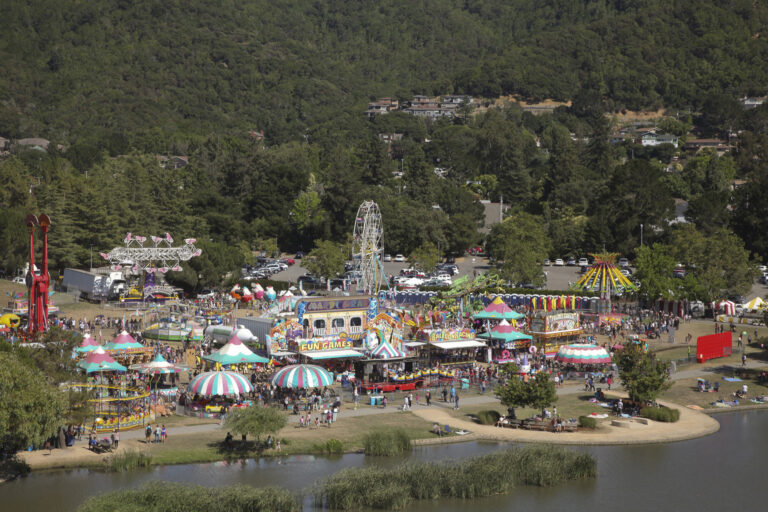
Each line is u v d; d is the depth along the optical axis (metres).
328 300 127.44
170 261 194.75
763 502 80.44
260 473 84.00
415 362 125.38
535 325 137.38
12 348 92.88
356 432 96.50
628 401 111.38
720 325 163.00
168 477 82.19
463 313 144.12
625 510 78.44
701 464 91.12
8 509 73.44
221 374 100.88
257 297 173.62
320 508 77.75
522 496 82.19
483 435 97.00
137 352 117.00
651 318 167.00
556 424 100.06
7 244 188.75
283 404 105.94
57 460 84.06
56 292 185.12
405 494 79.12
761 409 115.12
